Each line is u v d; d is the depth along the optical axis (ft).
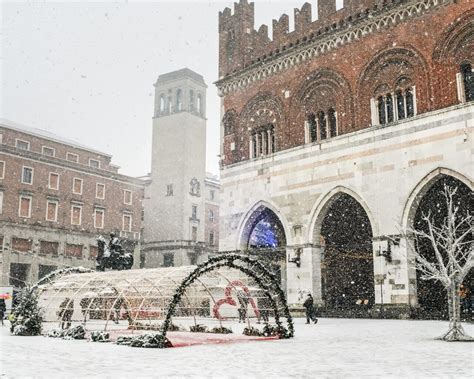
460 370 39.68
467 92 105.81
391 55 117.29
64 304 85.25
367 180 116.98
